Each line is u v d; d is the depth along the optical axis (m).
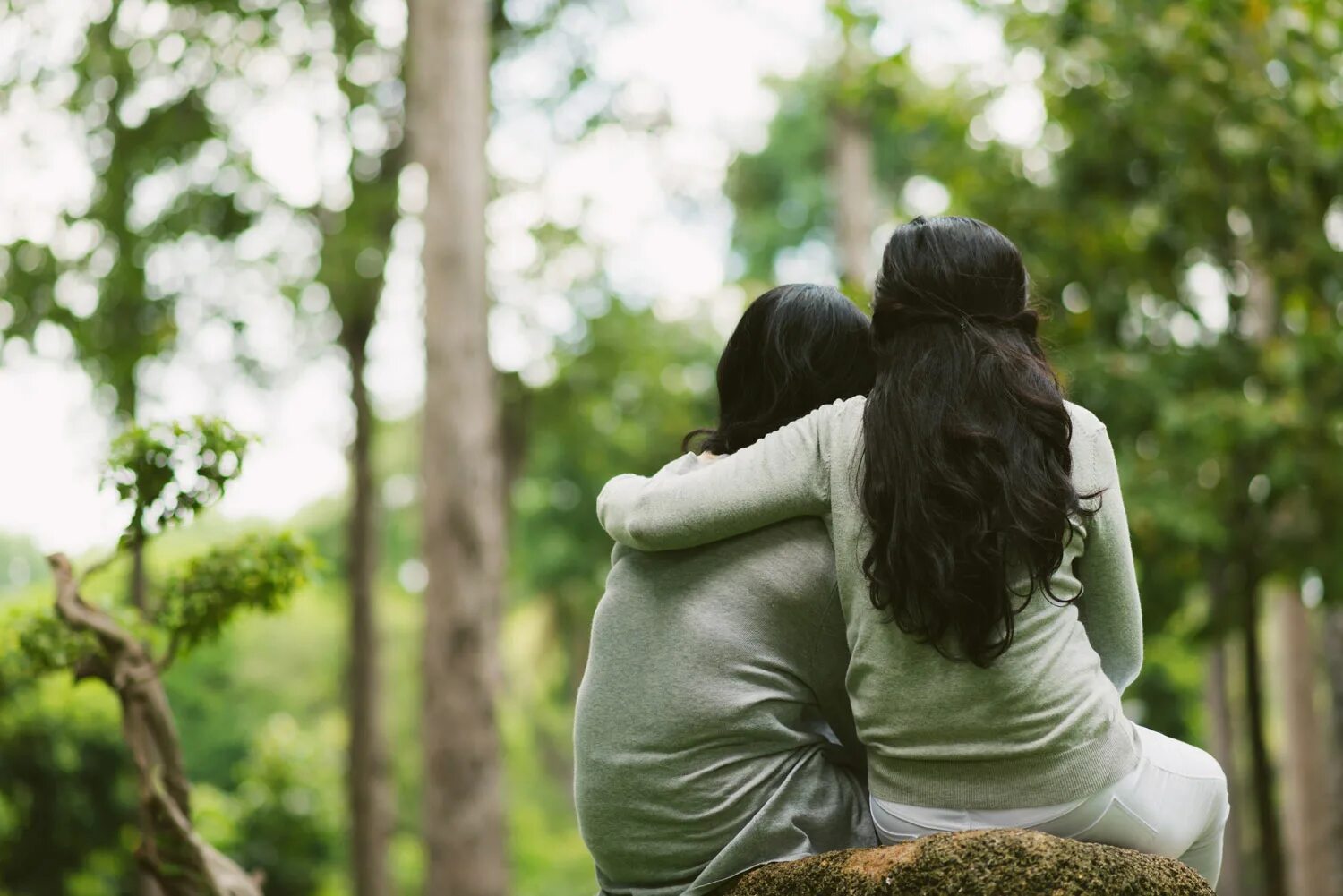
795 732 2.52
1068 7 8.99
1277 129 8.64
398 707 29.11
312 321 14.39
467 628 11.70
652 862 2.53
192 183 13.50
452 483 11.79
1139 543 8.73
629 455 17.56
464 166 11.91
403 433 27.94
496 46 14.83
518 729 30.75
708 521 2.47
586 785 2.57
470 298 11.89
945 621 2.28
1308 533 8.88
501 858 11.66
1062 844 2.24
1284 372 8.62
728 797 2.47
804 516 2.50
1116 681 2.50
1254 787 8.71
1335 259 8.93
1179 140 8.91
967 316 2.36
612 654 2.57
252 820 16.06
